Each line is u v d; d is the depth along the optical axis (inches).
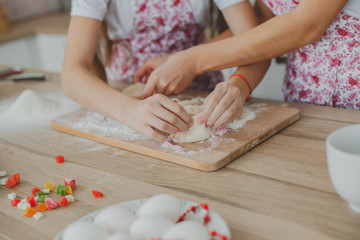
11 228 25.3
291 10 40.0
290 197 25.8
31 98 46.2
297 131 35.4
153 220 19.9
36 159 34.6
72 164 33.2
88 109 44.3
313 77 42.0
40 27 99.2
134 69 55.2
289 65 44.5
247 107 40.8
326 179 27.3
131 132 37.0
